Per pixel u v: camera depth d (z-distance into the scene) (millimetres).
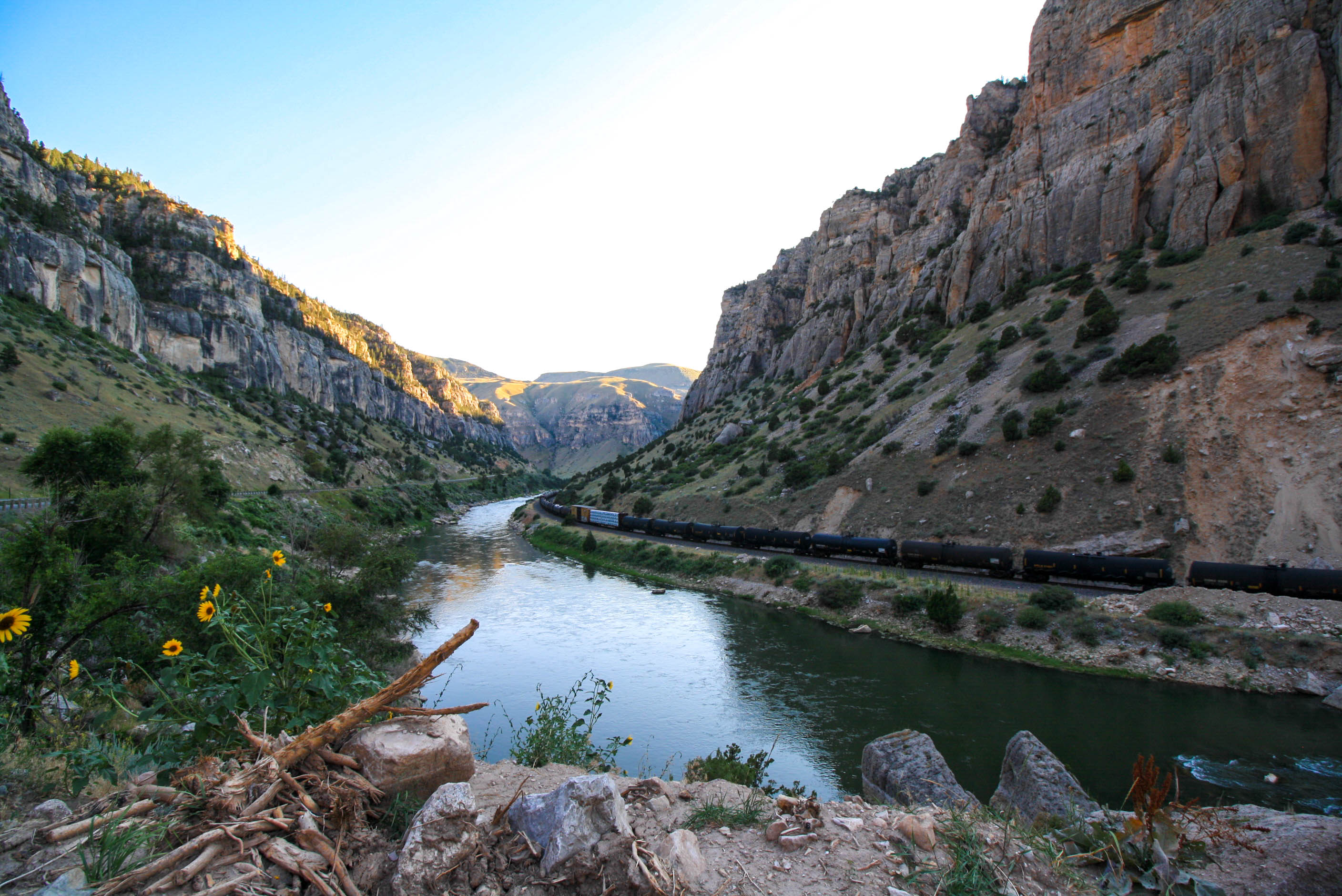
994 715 29016
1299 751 24906
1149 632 35281
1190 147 75062
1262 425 46219
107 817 4582
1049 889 5070
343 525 43375
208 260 186000
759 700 31359
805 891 4766
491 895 4441
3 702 8133
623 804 5398
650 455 155750
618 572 69250
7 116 156750
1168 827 5379
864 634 43094
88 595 15477
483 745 22844
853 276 142125
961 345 87500
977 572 48031
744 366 170875
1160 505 45812
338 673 7027
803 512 69375
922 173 144375
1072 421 56125
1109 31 90938
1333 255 55250
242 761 5422
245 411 140500
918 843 5453
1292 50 67688
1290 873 5059
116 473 33812
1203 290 61125
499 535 106500
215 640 14945
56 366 91688
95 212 173000
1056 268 87562
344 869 4449
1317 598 35062
